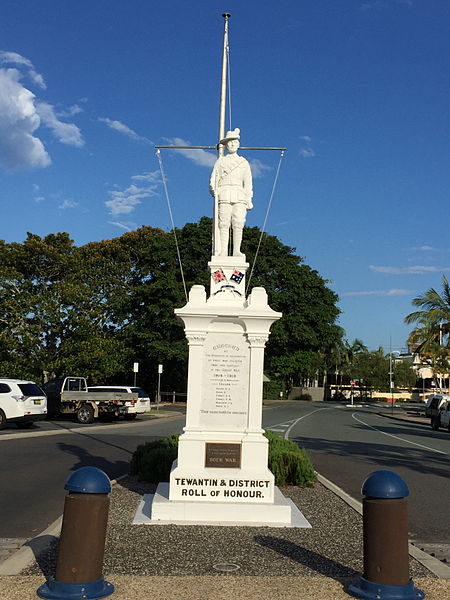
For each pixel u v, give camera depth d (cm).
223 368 784
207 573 516
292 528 701
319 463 1418
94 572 459
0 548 619
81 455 1432
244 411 777
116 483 998
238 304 816
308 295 4403
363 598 461
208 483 743
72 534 459
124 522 708
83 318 3378
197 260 4203
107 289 4112
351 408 5281
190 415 772
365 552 479
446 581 519
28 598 446
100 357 3284
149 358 4175
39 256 3594
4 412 2097
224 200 884
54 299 3312
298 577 511
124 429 2311
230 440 760
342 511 820
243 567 538
